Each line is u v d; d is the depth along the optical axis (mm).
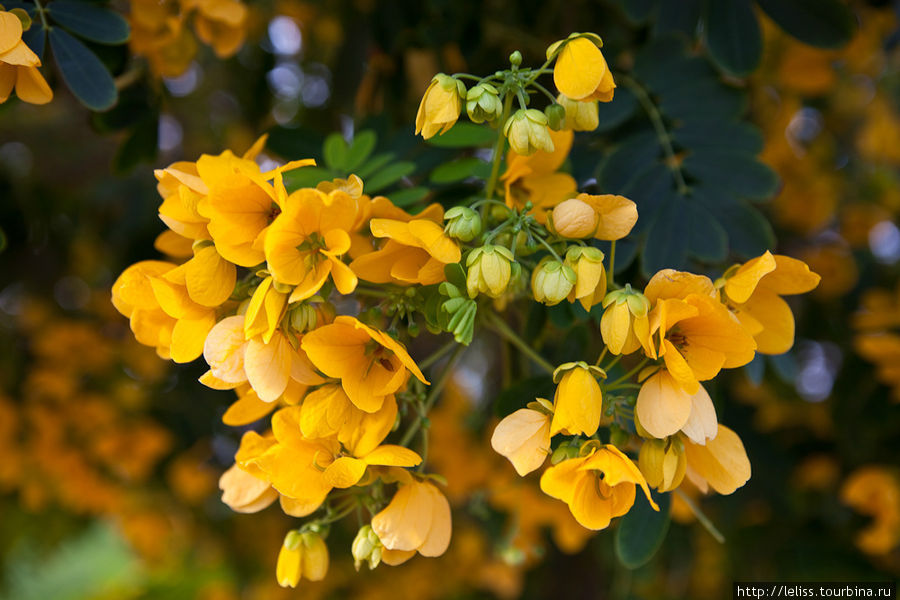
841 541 885
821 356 960
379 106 760
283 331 463
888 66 1163
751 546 937
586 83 457
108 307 1209
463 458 1036
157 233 1062
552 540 1062
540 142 460
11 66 500
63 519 1262
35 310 1146
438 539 478
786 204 1095
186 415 1152
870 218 1136
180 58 607
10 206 1025
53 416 1061
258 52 861
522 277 493
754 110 861
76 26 540
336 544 1258
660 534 511
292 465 470
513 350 589
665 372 461
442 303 474
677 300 452
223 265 474
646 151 564
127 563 2184
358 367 468
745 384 899
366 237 483
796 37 583
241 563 1406
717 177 556
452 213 462
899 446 788
